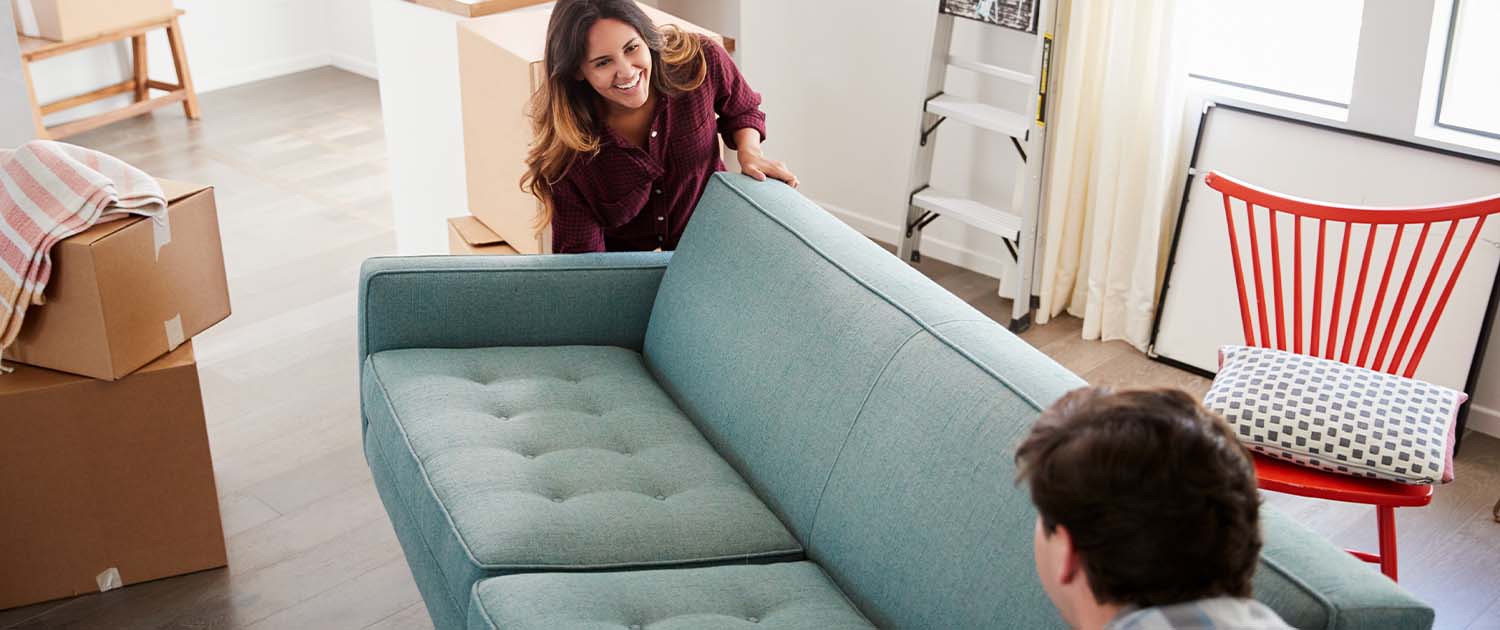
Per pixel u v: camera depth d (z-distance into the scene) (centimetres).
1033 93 364
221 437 320
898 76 417
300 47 613
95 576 263
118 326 244
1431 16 303
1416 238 325
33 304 241
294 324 378
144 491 261
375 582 271
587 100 255
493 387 249
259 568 274
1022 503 174
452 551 205
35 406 244
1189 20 341
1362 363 257
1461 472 316
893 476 195
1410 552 286
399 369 253
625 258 274
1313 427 225
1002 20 373
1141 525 103
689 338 252
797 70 444
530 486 217
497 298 265
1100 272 376
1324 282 341
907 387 201
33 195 240
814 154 454
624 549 204
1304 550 155
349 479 306
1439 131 326
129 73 550
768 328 233
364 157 510
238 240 432
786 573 202
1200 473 103
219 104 566
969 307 215
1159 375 365
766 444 225
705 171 279
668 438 237
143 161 500
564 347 269
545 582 193
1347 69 348
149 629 255
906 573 188
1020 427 181
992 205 415
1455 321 323
